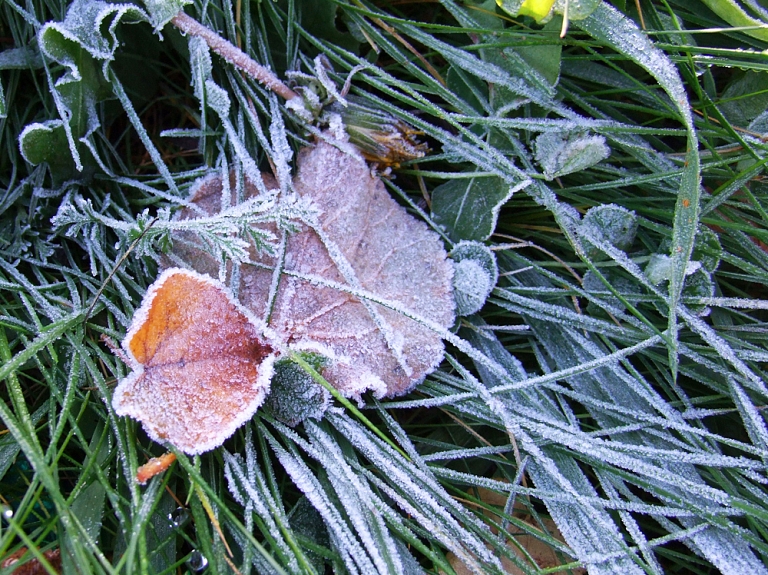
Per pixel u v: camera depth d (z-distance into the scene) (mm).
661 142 357
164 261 330
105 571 311
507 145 353
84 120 337
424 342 337
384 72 347
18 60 337
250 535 296
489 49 350
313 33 358
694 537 323
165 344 308
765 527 332
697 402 345
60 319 319
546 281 359
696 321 338
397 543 327
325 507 310
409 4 367
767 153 342
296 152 351
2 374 297
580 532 325
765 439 331
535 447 324
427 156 358
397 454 326
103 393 309
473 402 339
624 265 342
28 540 279
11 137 346
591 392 347
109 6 323
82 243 339
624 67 358
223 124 341
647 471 322
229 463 320
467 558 311
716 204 344
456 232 355
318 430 321
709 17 347
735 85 353
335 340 330
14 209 345
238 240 314
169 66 357
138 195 353
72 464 330
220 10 343
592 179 358
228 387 312
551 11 330
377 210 346
